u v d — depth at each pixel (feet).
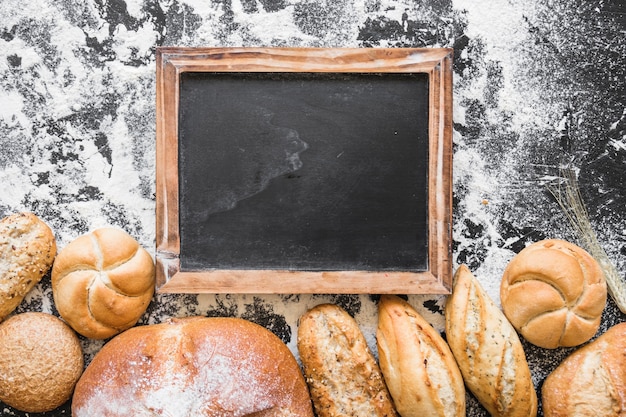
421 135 2.76
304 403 2.71
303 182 2.77
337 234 2.77
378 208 2.77
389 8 2.87
